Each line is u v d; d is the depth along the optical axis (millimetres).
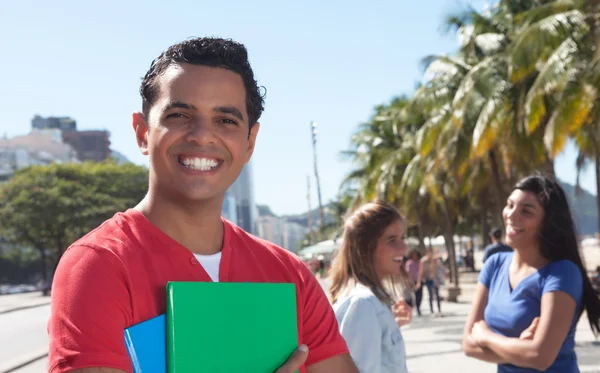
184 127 1481
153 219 1500
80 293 1282
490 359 2932
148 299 1353
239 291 1391
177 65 1507
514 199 2988
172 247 1434
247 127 1571
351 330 3039
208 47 1517
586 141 16719
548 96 17250
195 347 1296
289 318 1486
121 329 1293
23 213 53625
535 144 19031
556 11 16938
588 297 2969
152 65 1547
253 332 1396
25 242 58812
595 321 2990
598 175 18797
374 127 37781
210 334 1322
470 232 51281
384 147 36719
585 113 14258
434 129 22672
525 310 2891
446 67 22453
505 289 3006
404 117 31281
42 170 57281
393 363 3139
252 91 1583
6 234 57094
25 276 88875
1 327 21906
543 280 2867
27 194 54094
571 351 2900
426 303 23297
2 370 11094
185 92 1481
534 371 2852
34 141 137625
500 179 25234
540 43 15633
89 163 61469
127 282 1333
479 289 3168
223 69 1515
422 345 11453
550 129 14664
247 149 1647
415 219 37344
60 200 53875
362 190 39062
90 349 1241
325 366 1661
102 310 1274
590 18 15562
